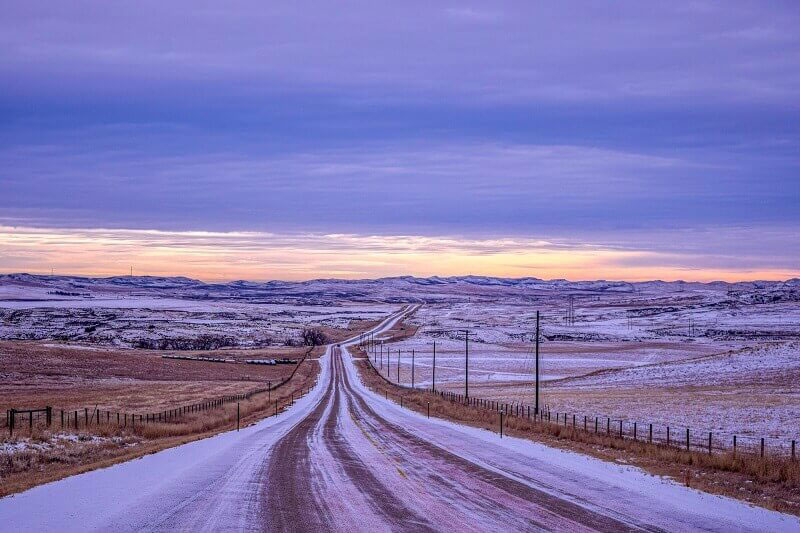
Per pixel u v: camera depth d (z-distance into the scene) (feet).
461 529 43.50
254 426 134.51
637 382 286.87
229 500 51.29
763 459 74.38
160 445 97.19
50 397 216.33
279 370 410.11
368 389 295.89
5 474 66.64
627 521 46.14
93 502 49.26
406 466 71.77
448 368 405.39
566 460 77.66
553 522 45.55
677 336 607.78
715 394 222.28
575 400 213.66
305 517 46.19
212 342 570.05
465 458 78.69
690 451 88.84
